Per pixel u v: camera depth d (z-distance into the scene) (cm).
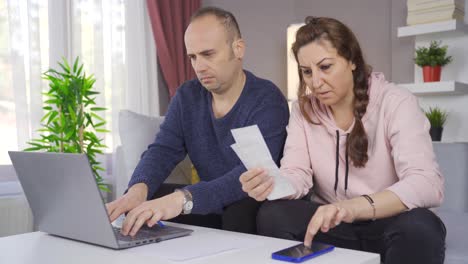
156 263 89
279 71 414
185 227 125
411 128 129
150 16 305
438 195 120
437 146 229
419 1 295
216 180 134
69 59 266
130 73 296
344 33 132
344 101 143
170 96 317
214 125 165
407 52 349
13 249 101
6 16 243
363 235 124
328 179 145
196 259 91
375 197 114
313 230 99
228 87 161
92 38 279
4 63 243
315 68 131
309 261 88
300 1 417
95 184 96
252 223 133
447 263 137
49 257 94
